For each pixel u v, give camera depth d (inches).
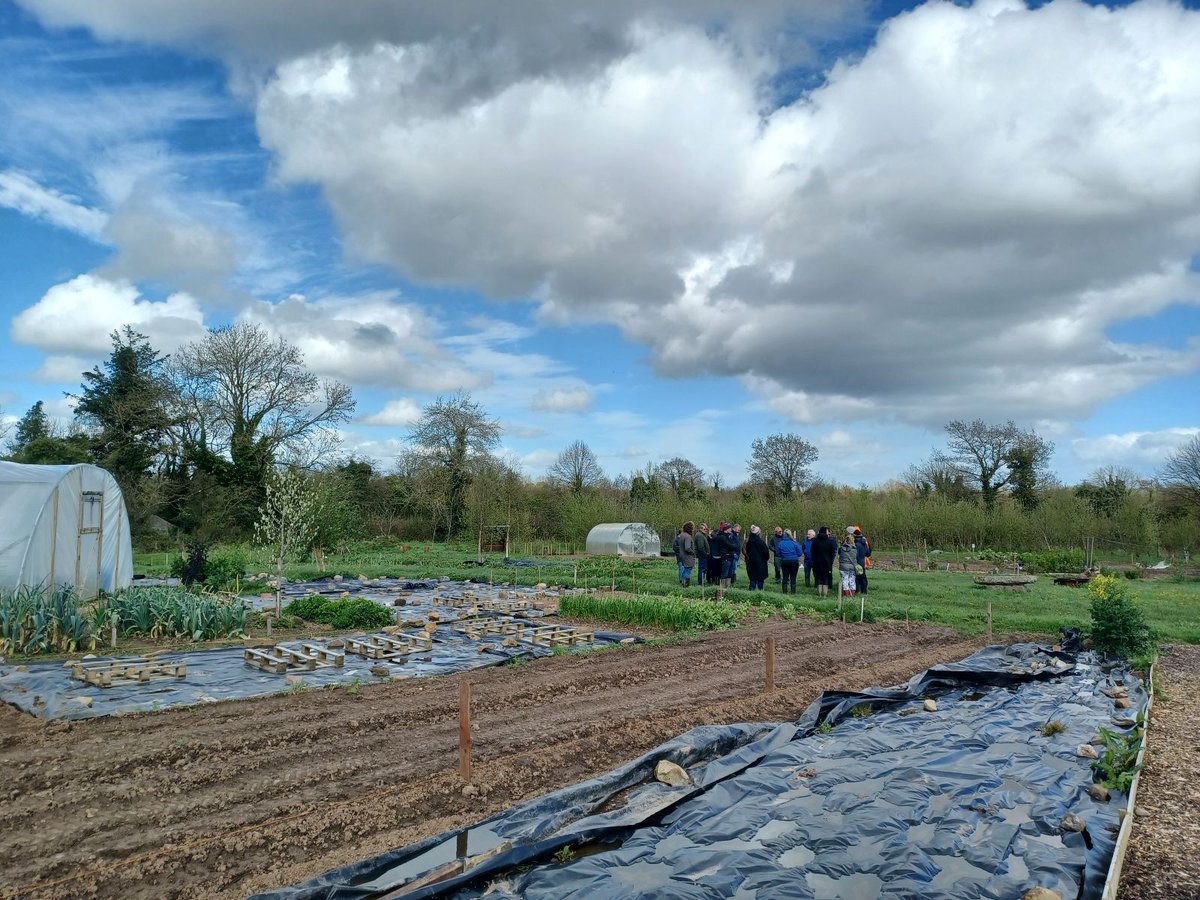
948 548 1562.5
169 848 220.5
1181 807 268.7
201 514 1450.5
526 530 1585.9
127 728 327.9
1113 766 279.6
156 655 481.4
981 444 1920.5
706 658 503.8
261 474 1475.1
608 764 301.1
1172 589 976.9
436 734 329.7
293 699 381.7
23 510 625.0
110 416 1513.3
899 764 294.0
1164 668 516.4
